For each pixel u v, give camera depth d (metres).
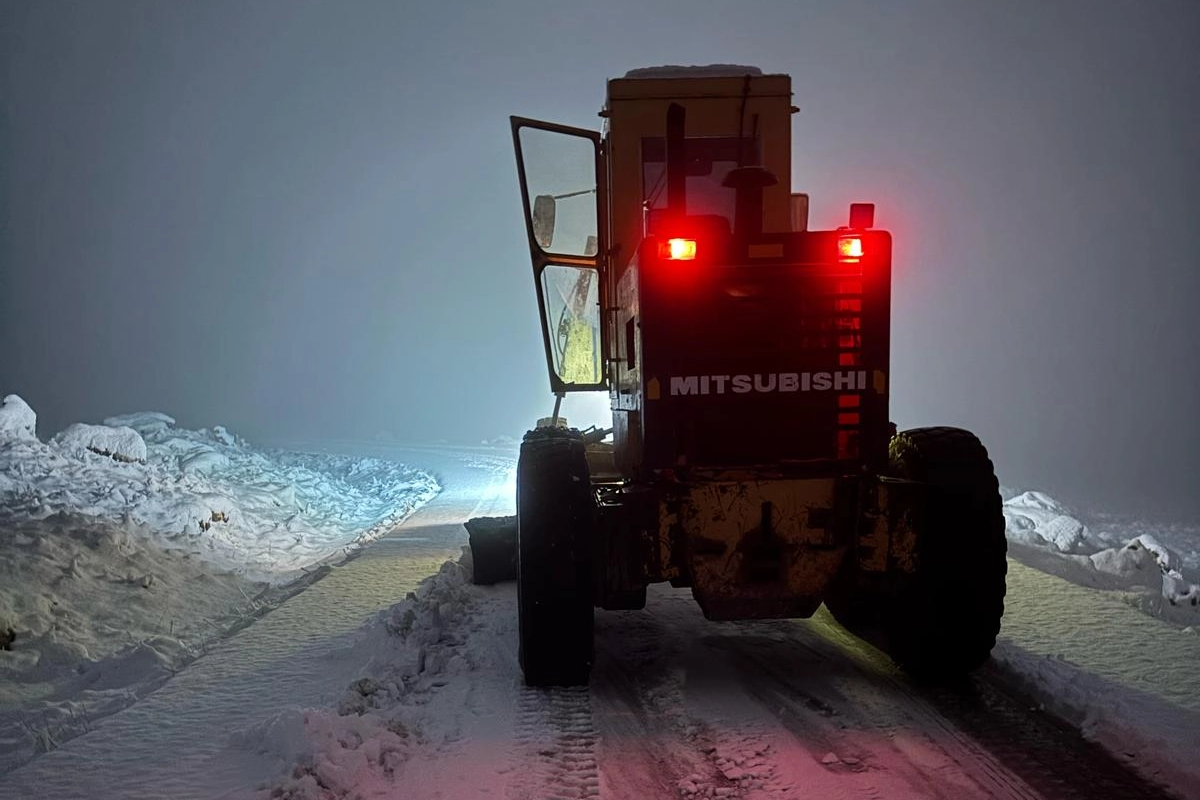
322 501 14.38
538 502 4.78
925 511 4.80
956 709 4.59
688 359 4.86
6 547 7.07
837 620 6.27
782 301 4.88
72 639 6.05
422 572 8.23
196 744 4.32
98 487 10.06
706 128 6.44
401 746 4.16
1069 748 4.11
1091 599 6.50
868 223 4.93
